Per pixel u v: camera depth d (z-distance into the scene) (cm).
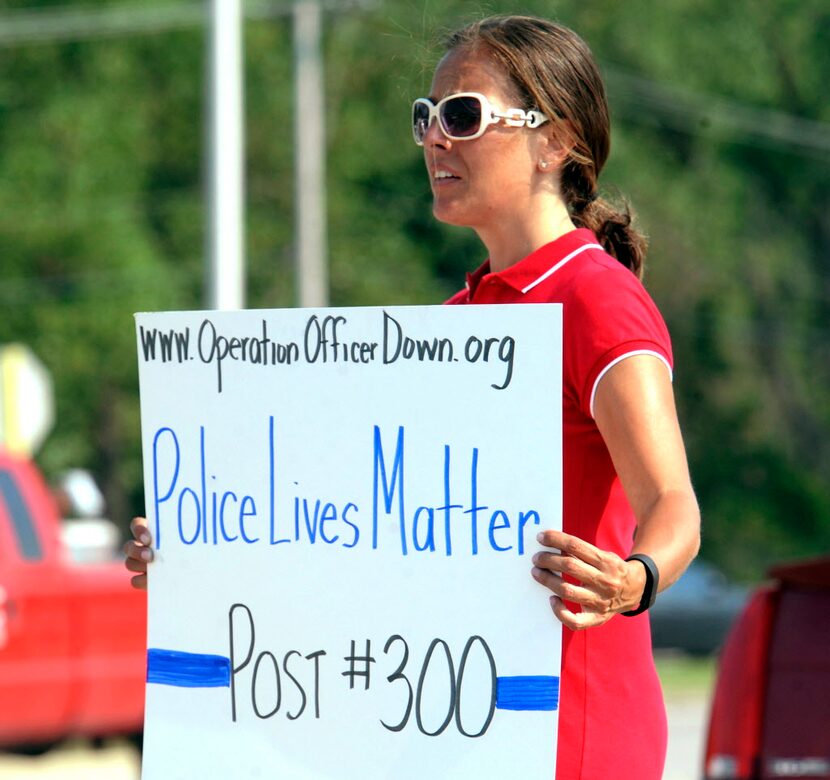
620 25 9069
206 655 834
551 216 845
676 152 9362
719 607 5622
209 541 838
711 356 9288
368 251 8900
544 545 759
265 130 8969
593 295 779
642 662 807
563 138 838
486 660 776
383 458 802
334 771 802
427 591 789
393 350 802
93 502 3400
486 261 883
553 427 773
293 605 815
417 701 788
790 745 1315
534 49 830
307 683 810
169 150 8844
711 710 1376
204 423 843
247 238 8856
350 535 806
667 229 8981
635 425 752
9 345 8325
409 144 9006
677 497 739
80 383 8550
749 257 9275
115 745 2698
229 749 825
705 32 9144
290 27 9044
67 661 2538
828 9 9300
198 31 8756
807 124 9275
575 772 783
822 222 9469
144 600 2647
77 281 8412
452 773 777
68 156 8431
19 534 2506
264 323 830
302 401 820
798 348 9431
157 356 858
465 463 785
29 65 8544
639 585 721
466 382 787
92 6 8600
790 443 9538
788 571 1329
